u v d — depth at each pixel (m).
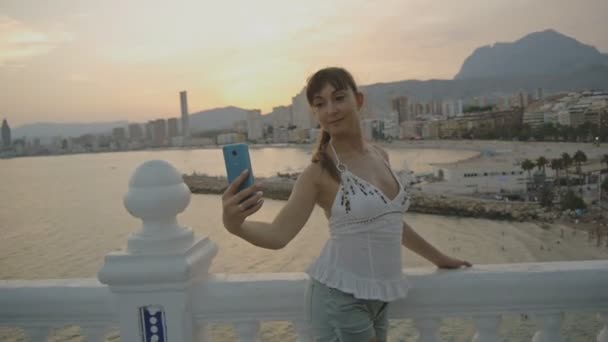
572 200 51.59
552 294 2.10
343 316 1.78
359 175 1.82
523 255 34.50
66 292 2.21
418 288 2.09
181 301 2.00
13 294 2.21
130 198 1.96
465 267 2.19
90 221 46.59
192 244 2.05
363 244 1.77
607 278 2.08
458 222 47.22
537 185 63.75
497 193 61.19
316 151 1.87
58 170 143.00
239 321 2.12
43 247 34.84
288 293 2.09
